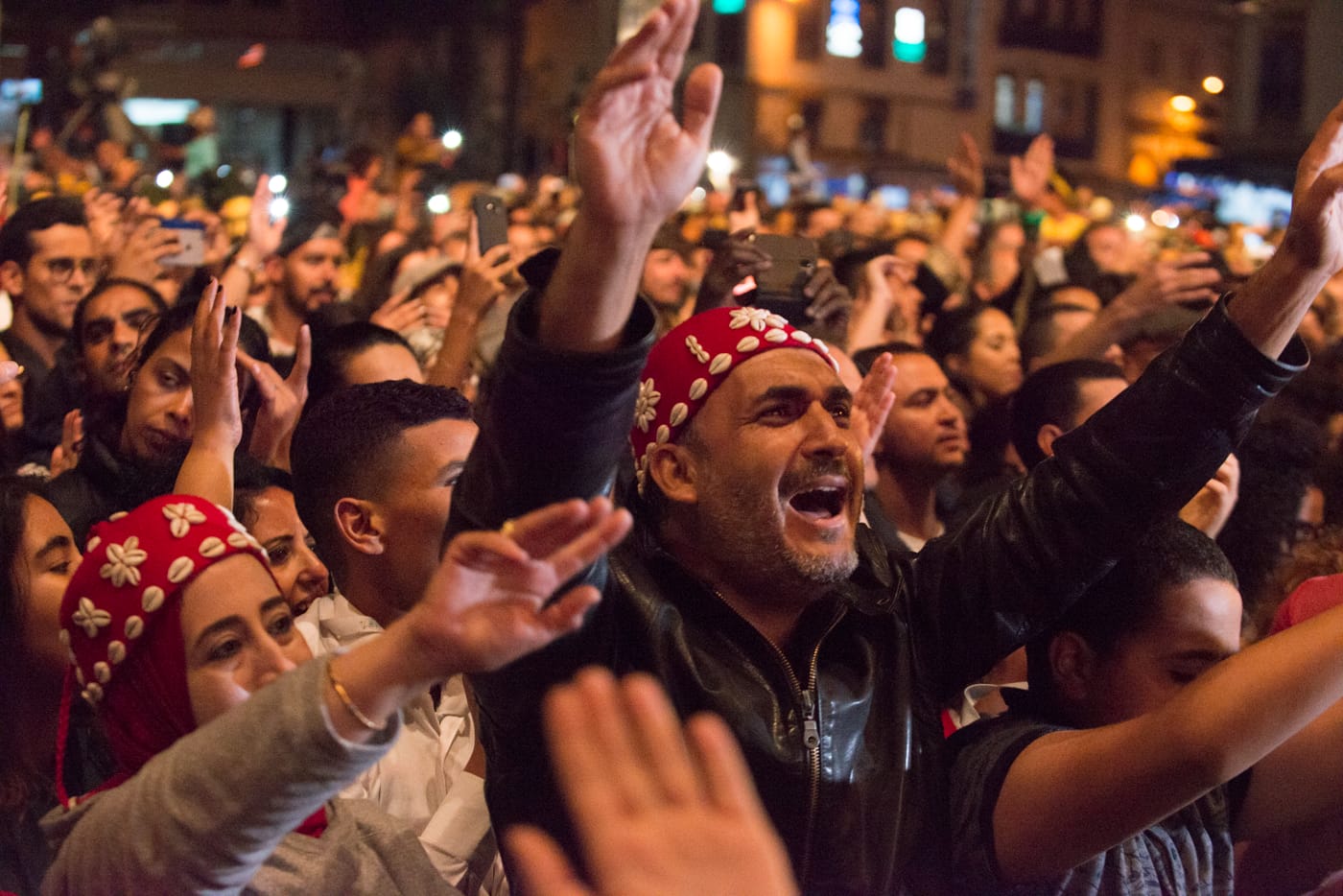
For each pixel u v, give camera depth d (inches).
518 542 61.0
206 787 63.2
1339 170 80.1
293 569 108.7
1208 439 85.0
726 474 81.9
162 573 74.4
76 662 77.2
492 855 97.6
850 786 81.0
